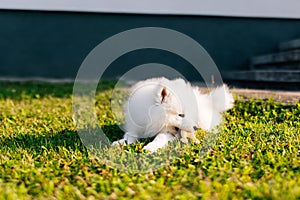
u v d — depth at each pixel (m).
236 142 5.08
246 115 6.42
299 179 3.93
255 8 10.82
